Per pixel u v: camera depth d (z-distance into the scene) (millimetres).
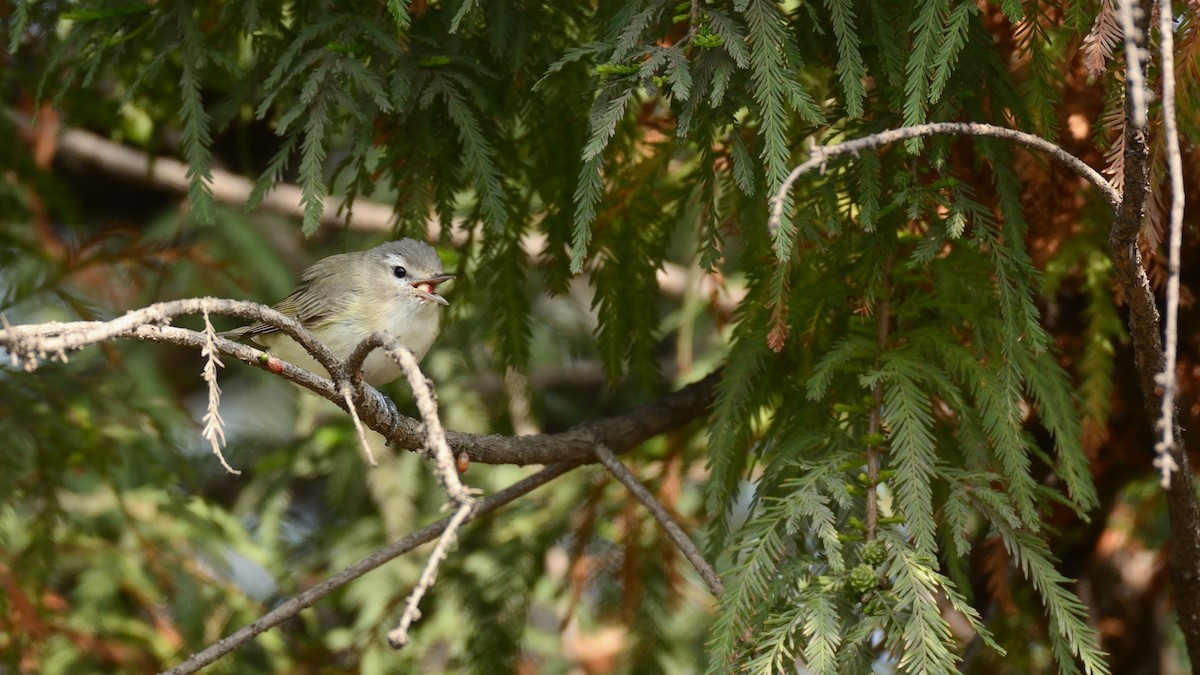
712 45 6723
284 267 14469
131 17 8508
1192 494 7473
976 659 10039
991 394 7387
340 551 13688
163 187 15648
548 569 13750
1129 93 5688
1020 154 8281
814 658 6453
